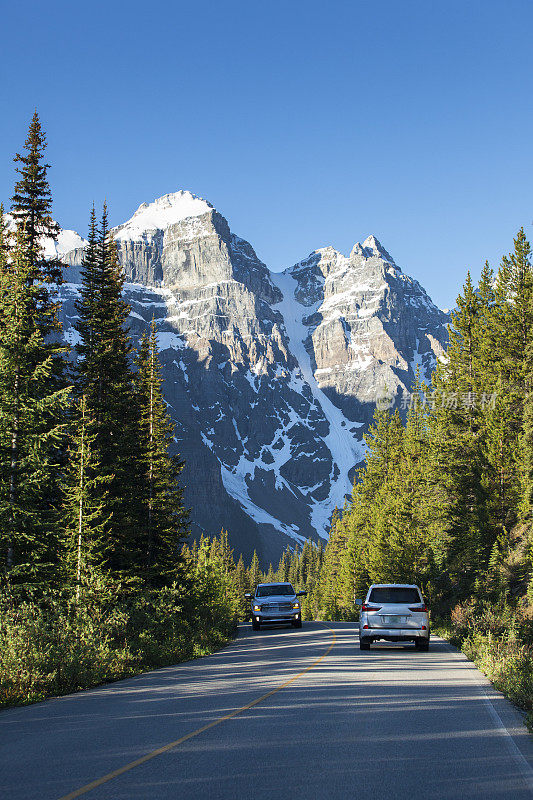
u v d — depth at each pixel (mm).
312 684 13594
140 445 33719
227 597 43125
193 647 22406
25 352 25578
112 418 32125
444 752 7836
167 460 35156
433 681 14133
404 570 58438
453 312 52406
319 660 18734
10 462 24172
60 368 30109
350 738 8523
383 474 78875
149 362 37375
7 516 23547
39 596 23422
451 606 43312
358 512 80562
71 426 27875
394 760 7414
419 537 58812
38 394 25859
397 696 12016
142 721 9727
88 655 15195
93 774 6750
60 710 10969
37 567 23641
